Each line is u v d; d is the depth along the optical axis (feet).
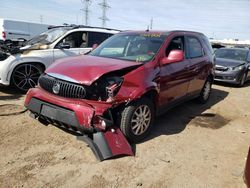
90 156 13.08
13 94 22.56
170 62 16.35
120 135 13.43
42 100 14.08
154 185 11.44
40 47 24.30
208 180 12.12
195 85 21.08
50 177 11.35
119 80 13.52
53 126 16.06
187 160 13.66
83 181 11.25
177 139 16.02
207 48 23.47
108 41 19.24
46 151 13.32
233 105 25.39
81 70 13.67
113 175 11.79
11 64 21.93
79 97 12.98
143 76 14.55
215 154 14.62
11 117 17.04
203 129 18.12
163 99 16.51
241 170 13.12
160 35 17.97
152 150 14.26
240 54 39.99
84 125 12.50
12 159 12.43
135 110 14.11
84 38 26.78
